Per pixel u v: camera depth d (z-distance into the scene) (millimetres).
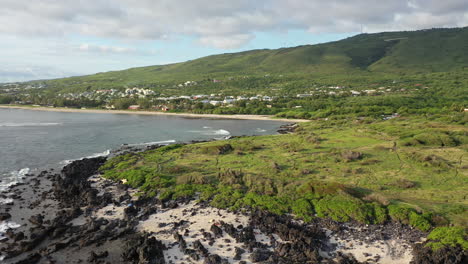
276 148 79875
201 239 33438
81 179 55219
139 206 42875
